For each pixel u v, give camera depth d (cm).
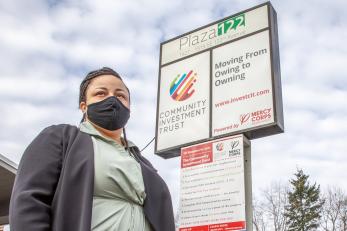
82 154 214
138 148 265
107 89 252
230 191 519
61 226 188
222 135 573
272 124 541
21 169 207
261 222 4456
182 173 568
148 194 232
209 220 517
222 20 656
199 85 633
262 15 623
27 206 190
